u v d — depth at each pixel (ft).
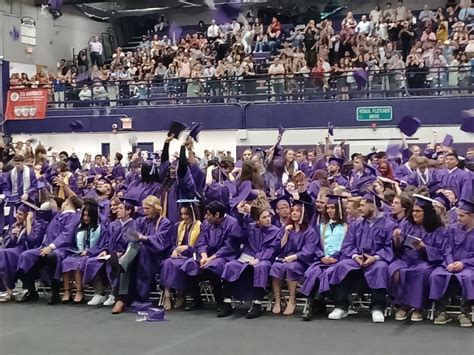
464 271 25.44
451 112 59.52
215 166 35.86
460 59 61.93
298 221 28.45
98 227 31.55
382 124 61.57
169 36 84.99
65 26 93.91
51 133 73.20
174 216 31.71
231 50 76.48
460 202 28.66
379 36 72.08
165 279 28.86
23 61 86.99
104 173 49.70
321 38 71.77
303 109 64.13
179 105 68.64
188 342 23.82
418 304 26.02
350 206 28.17
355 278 27.32
